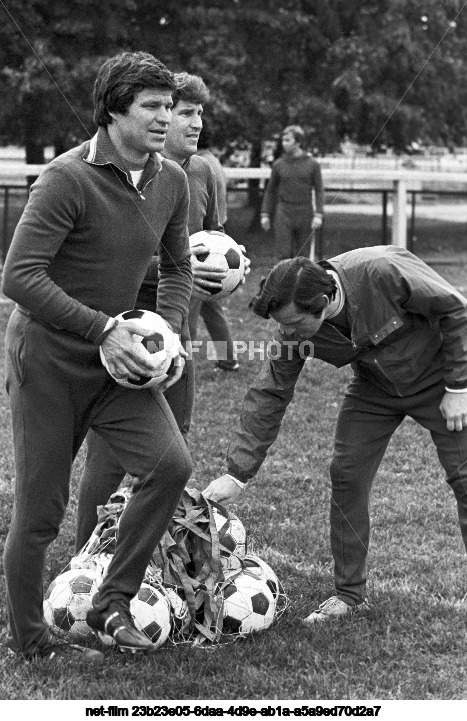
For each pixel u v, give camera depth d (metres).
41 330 3.87
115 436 4.01
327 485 6.79
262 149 23.16
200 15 20.20
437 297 4.20
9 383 4.00
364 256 4.32
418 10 22.14
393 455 7.51
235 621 4.38
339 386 9.63
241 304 12.87
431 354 4.39
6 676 3.97
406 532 5.94
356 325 4.27
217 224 6.04
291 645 4.30
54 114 19.47
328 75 21.84
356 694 3.92
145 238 3.95
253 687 3.95
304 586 5.06
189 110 5.50
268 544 5.70
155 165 3.95
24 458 3.94
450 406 4.30
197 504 4.59
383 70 22.66
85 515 4.85
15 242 3.76
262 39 21.33
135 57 3.82
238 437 4.61
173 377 4.05
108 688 3.90
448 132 25.62
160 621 4.21
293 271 4.03
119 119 3.82
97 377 3.94
